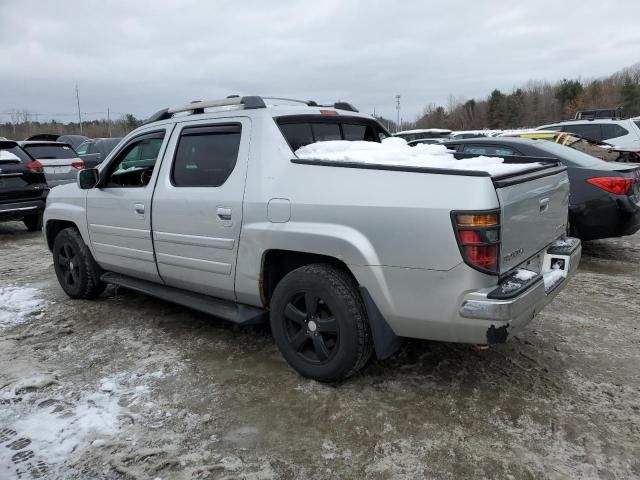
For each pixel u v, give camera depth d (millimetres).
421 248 2795
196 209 3777
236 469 2564
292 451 2697
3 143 9047
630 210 5918
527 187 3055
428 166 3178
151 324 4555
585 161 6375
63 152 11938
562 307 4762
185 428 2918
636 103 60625
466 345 3896
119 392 3336
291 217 3258
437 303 2818
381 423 2924
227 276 3701
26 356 3930
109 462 2631
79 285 5152
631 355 3738
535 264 3398
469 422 2916
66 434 2881
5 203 8773
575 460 2582
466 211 2662
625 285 5410
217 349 3975
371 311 3055
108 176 4781
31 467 2607
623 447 2676
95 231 4812
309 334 3330
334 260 3283
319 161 3209
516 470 2518
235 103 3756
